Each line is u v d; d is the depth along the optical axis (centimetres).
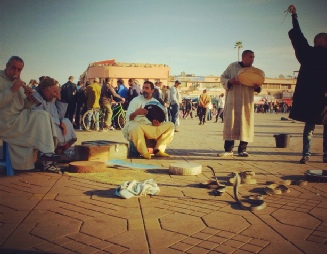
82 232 272
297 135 1256
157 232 273
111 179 456
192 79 8175
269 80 8856
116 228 281
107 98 1324
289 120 2730
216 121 2169
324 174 470
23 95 479
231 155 695
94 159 574
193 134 1246
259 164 601
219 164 597
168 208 336
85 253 235
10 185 420
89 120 1310
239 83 657
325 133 624
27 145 471
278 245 250
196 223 295
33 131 472
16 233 269
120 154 635
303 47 609
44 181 442
